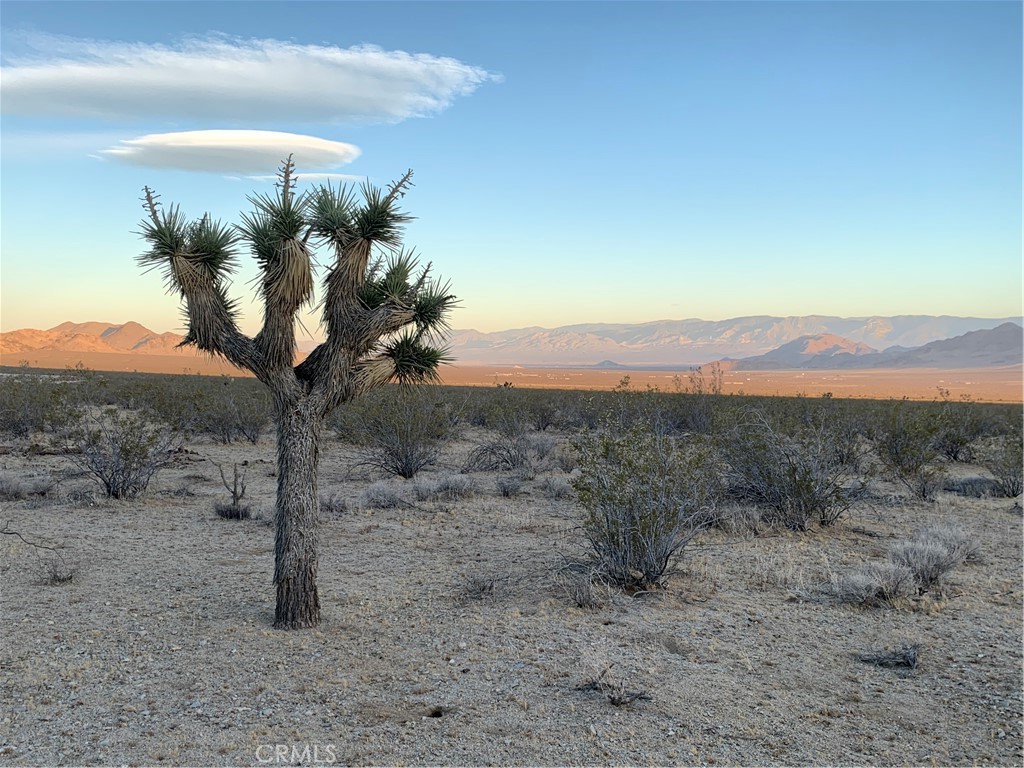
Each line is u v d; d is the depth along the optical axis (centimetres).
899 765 469
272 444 2277
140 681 569
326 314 697
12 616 713
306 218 677
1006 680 604
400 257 744
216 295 689
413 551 1011
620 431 1273
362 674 589
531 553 998
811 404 2898
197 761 454
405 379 752
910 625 738
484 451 1891
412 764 455
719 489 1248
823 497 1215
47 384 2566
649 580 841
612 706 540
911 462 1529
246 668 597
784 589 857
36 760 453
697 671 612
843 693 577
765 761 469
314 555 704
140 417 1486
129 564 916
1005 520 1295
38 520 1156
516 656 633
